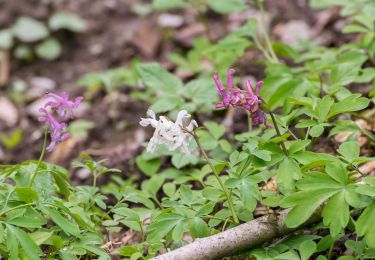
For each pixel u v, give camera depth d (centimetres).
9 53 852
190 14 866
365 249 346
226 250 355
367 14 571
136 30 855
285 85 474
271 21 796
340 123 448
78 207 396
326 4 655
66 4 907
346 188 334
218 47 579
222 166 379
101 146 646
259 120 362
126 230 479
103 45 852
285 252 356
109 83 730
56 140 379
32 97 774
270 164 357
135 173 565
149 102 681
